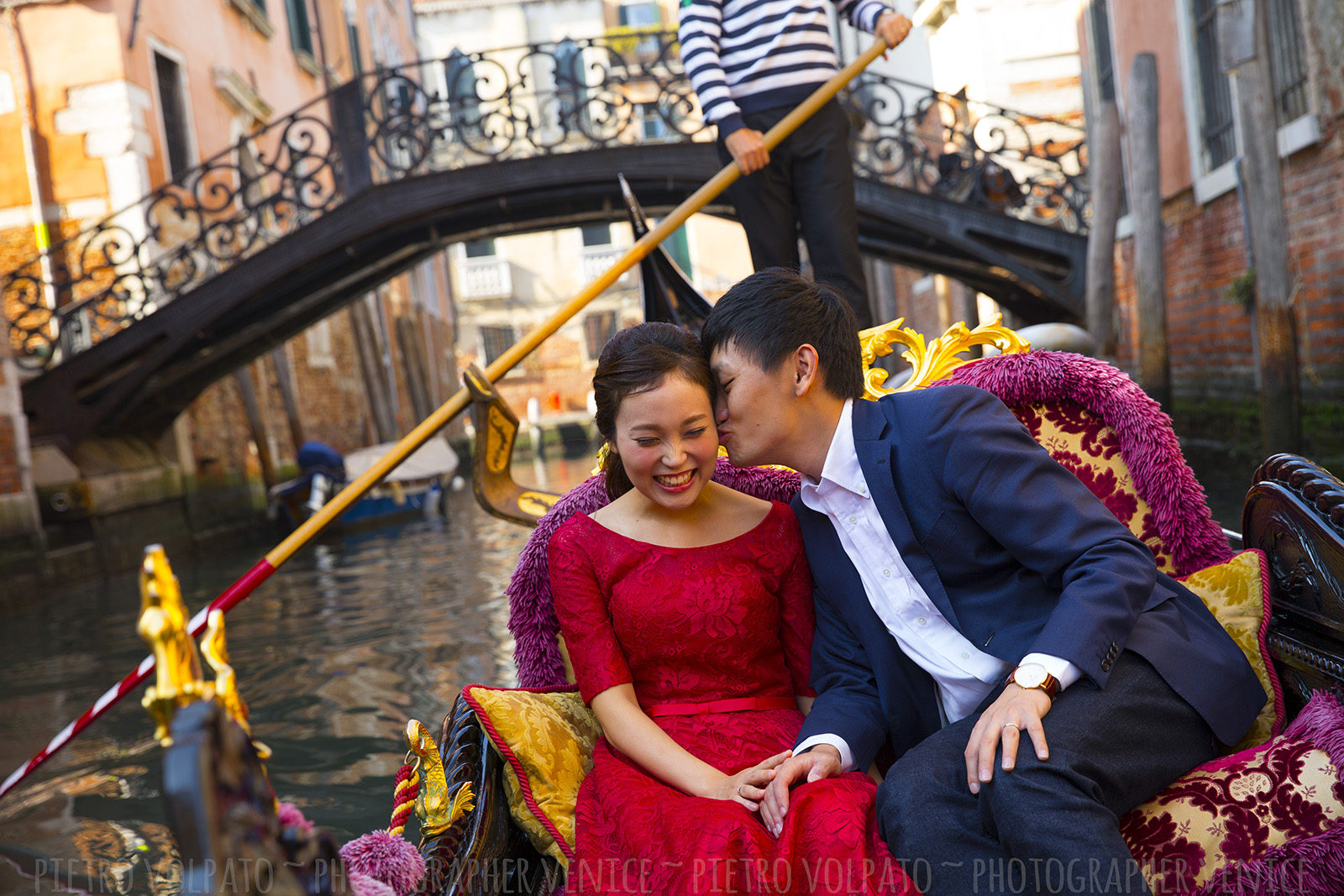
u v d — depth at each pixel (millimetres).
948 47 11398
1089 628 1297
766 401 1488
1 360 7309
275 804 888
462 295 25578
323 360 14391
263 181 12367
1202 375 7625
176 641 798
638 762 1454
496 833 1401
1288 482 1529
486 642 4582
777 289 1505
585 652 1517
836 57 3188
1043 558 1389
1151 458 1654
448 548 8320
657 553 1551
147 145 9250
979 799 1261
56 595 7305
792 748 1478
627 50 23344
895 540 1476
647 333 1500
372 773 2988
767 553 1587
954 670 1450
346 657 4520
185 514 9344
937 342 1936
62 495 7793
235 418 11180
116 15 8953
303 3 15008
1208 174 7434
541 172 7773
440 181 7832
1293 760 1300
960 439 1444
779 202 3166
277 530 10375
